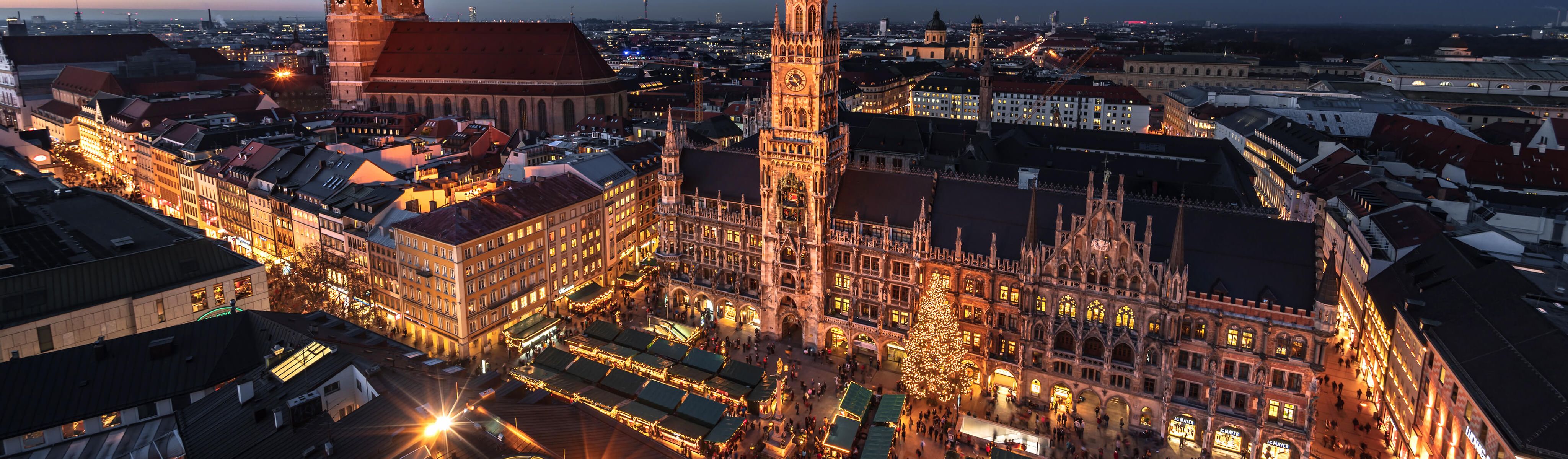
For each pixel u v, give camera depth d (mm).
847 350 117188
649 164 160375
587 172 144875
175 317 93625
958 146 177250
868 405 97688
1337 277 82938
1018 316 102750
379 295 127938
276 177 152625
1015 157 172125
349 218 130625
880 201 116000
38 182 128000
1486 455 73688
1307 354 86312
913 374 100312
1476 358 80438
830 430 92750
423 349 121312
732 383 101625
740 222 124375
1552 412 69500
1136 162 157375
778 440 93188
